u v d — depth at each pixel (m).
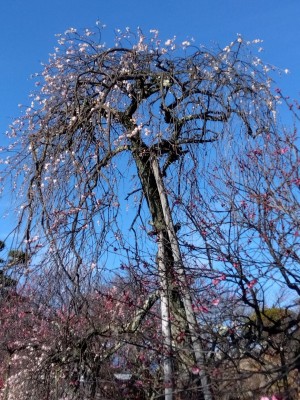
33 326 6.48
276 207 4.68
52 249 5.32
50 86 6.44
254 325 4.25
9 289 5.89
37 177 5.77
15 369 6.61
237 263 4.40
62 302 5.33
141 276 4.99
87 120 5.91
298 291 4.28
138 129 5.78
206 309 4.43
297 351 4.08
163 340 4.67
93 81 6.30
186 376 4.41
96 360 5.41
